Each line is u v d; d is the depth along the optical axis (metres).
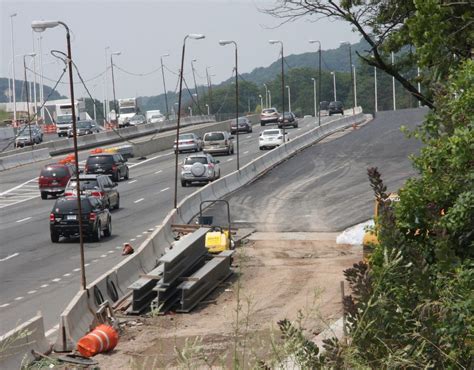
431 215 13.56
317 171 80.25
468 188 15.72
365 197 64.31
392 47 34.31
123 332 29.02
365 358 8.17
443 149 16.50
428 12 26.30
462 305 9.90
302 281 37.19
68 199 51.53
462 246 15.18
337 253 46.06
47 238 53.59
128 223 59.06
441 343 9.16
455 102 16.89
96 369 23.59
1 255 47.56
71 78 33.69
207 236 40.53
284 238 51.53
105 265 43.12
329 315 27.42
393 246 9.88
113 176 84.81
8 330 29.61
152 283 33.84
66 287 37.47
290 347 8.05
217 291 36.34
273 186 73.88
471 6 28.19
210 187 67.81
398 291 9.27
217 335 26.17
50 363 21.30
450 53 28.16
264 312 29.64
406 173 72.81
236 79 80.69
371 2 34.59
